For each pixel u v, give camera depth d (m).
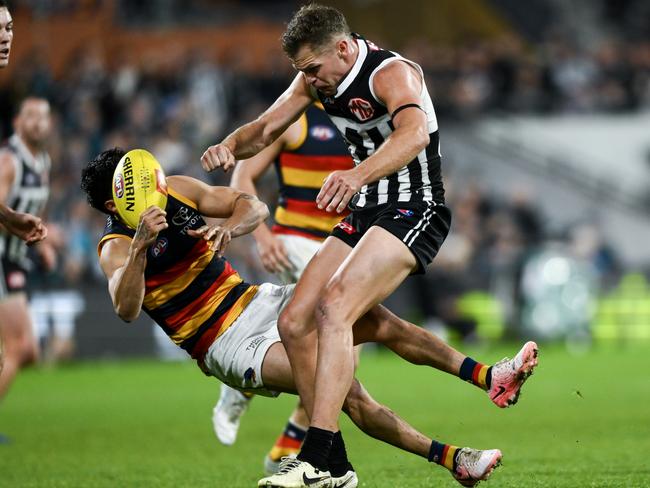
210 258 18.42
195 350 18.45
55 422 33.31
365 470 21.92
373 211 17.69
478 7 86.94
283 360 17.67
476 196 66.81
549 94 76.38
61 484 20.95
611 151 75.56
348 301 16.58
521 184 74.69
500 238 63.94
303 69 17.27
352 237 17.73
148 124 70.06
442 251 61.72
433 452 17.98
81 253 57.84
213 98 71.19
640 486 18.84
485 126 75.31
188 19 83.81
